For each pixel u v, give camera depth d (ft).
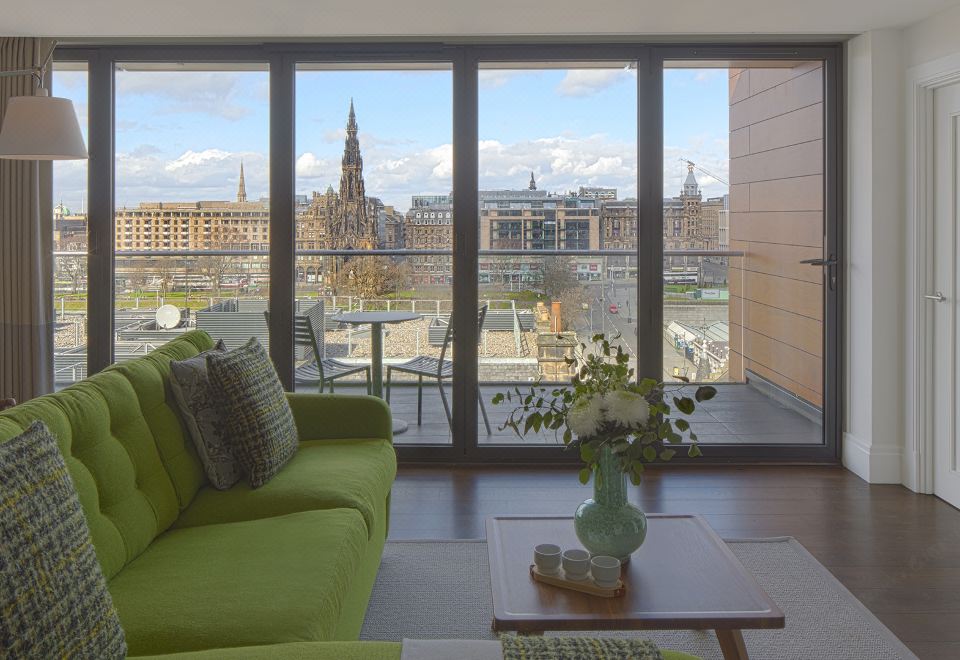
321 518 7.89
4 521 3.96
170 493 8.06
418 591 9.80
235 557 6.89
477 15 12.91
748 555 10.85
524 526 8.07
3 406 7.06
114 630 4.61
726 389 15.30
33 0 12.00
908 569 10.41
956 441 12.84
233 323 15.11
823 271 15.17
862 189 14.21
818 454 15.29
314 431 10.95
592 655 4.88
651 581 6.77
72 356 14.87
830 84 14.76
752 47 14.69
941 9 12.50
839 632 8.71
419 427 15.30
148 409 8.36
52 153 10.30
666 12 12.77
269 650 5.09
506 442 15.28
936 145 13.14
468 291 15.11
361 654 5.02
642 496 13.38
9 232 14.11
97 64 14.53
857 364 14.58
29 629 3.88
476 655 4.96
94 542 6.28
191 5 12.25
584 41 14.65
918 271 13.41
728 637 6.93
